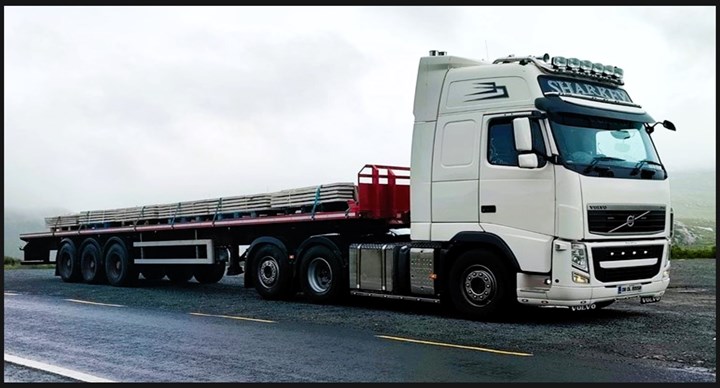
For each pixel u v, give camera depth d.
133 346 9.23
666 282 11.24
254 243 14.34
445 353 8.44
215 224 15.64
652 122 11.41
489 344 8.98
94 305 13.72
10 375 7.70
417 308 12.50
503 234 10.60
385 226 13.27
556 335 9.58
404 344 9.03
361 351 8.62
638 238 10.80
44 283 19.39
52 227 20.62
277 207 14.24
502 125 10.74
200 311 12.55
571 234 10.10
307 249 13.52
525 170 10.44
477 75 11.06
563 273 10.12
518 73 10.66
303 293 14.16
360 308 12.60
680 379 7.16
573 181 10.12
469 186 10.98
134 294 15.84
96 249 18.83
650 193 10.97
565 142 10.30
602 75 11.27
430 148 11.45
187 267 18.66
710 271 19.25
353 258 12.58
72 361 8.38
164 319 11.59
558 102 10.35
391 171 13.07
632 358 8.12
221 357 8.41
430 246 11.49
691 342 9.03
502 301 10.73
